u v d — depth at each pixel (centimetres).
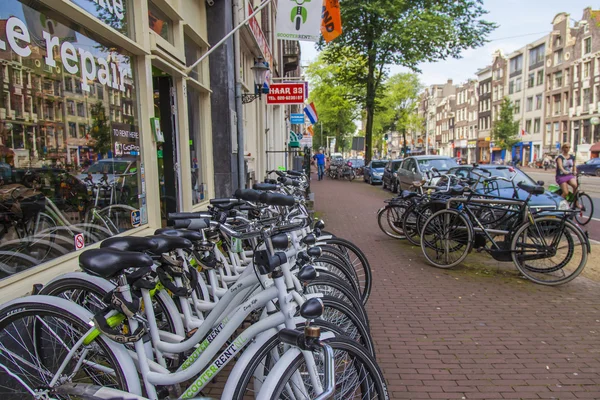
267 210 347
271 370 194
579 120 4369
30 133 322
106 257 206
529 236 554
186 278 278
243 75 1045
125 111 460
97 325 214
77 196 375
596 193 1758
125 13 454
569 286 539
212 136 779
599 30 4078
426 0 2206
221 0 759
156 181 501
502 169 920
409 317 444
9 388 240
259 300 212
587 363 346
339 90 3312
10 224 298
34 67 327
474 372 332
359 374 219
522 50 5288
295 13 844
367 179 2591
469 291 526
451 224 622
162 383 219
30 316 231
